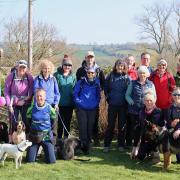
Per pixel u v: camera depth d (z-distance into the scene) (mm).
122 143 5762
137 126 5191
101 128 6660
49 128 5012
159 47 28938
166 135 4848
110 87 5590
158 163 5117
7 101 5250
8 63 22578
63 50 26109
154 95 5305
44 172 4527
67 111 5914
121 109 5637
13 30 23953
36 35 24781
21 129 5031
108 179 4348
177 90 5004
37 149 5023
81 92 5586
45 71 5270
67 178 4336
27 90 5305
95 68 5758
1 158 4758
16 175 4367
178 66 5816
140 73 5375
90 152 5648
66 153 5113
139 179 4395
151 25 29250
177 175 4641
